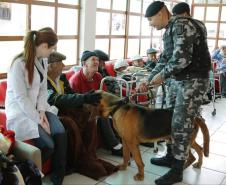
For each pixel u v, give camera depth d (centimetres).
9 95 221
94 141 268
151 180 250
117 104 245
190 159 276
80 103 249
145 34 684
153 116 240
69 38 452
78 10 460
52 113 240
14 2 351
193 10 861
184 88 227
